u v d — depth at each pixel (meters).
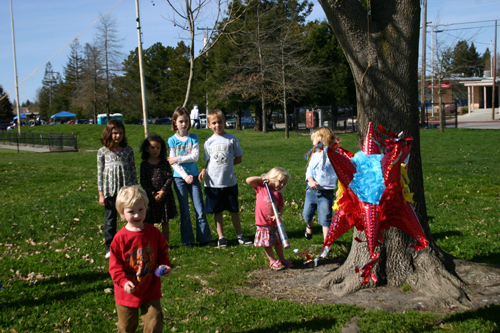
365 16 4.28
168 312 3.99
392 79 4.28
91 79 39.59
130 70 46.81
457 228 6.88
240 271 5.04
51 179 11.83
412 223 3.16
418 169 4.48
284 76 29.59
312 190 6.01
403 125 4.34
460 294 4.09
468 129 28.56
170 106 62.09
